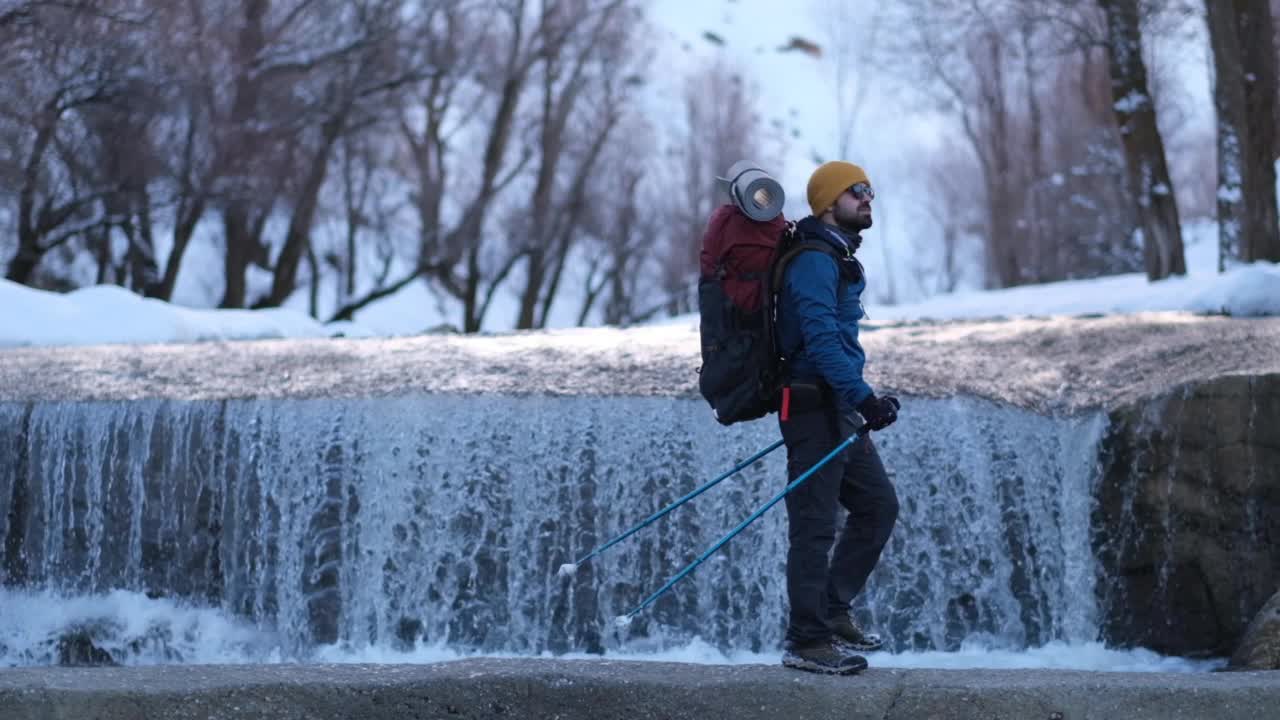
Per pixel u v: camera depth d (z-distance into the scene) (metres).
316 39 31.17
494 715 5.50
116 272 34.72
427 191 41.41
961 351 11.16
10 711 5.25
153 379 10.78
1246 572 8.30
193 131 28.36
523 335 13.80
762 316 5.83
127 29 24.69
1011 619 8.88
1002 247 45.16
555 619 9.25
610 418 9.40
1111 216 45.06
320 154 33.56
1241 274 13.02
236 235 32.78
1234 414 8.41
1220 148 19.08
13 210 28.03
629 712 5.45
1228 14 19.02
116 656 9.62
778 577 9.01
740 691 5.46
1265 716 5.18
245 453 9.73
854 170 5.91
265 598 9.62
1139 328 11.38
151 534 9.83
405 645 9.40
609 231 48.88
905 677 5.58
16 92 24.14
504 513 9.41
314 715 5.42
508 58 41.25
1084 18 22.72
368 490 9.56
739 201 5.76
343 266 43.34
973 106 44.47
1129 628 8.57
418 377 10.45
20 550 10.02
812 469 5.70
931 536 9.03
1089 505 8.75
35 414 10.07
